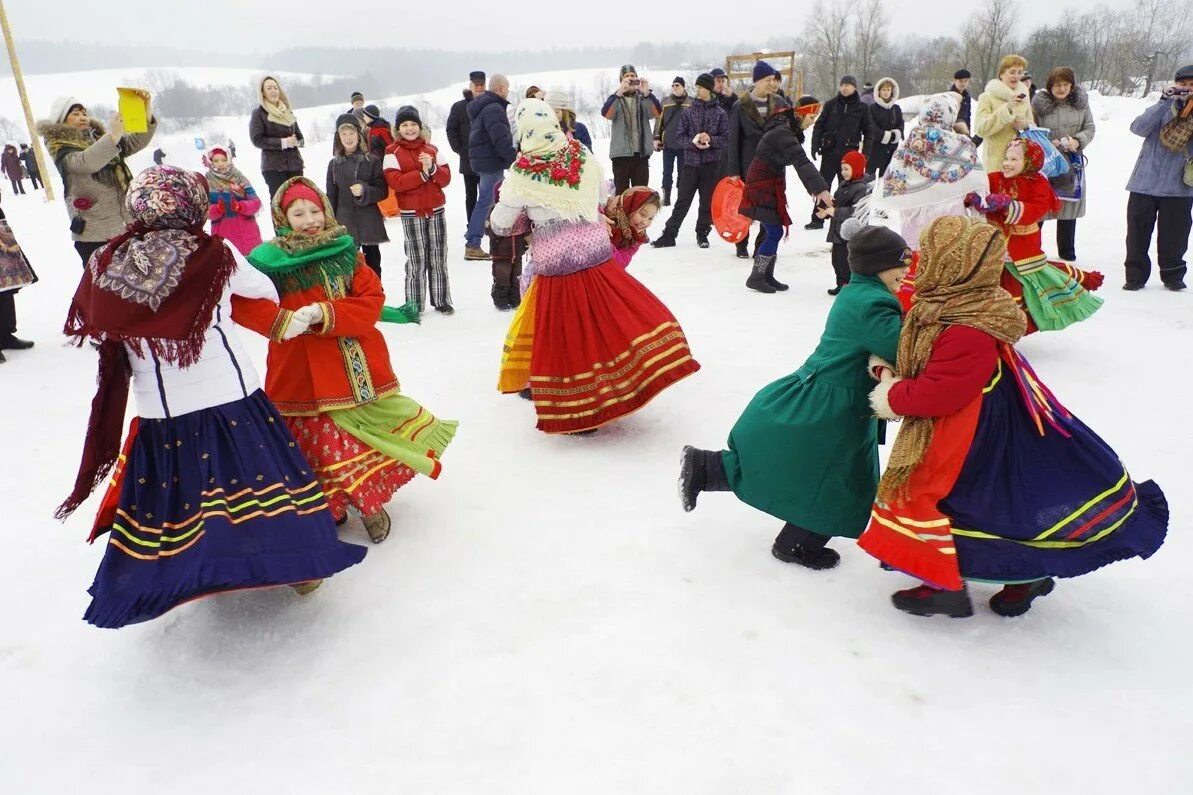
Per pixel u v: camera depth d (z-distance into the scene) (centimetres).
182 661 270
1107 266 754
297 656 270
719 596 294
